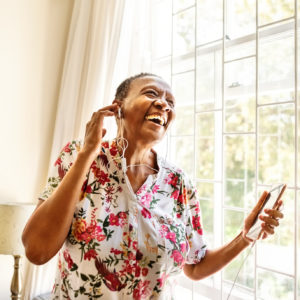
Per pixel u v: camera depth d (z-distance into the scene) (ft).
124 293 2.83
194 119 5.08
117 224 2.90
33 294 6.24
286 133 4.23
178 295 5.12
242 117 4.73
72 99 6.57
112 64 5.91
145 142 3.11
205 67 5.16
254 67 4.65
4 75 6.46
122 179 3.01
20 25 6.62
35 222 2.63
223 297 4.68
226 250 3.47
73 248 2.87
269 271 4.26
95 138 2.69
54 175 3.03
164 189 3.24
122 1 5.93
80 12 6.68
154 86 3.19
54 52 7.03
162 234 2.99
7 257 6.55
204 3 5.25
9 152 6.53
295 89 4.03
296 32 4.07
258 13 4.50
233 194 4.78
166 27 5.79
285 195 4.18
